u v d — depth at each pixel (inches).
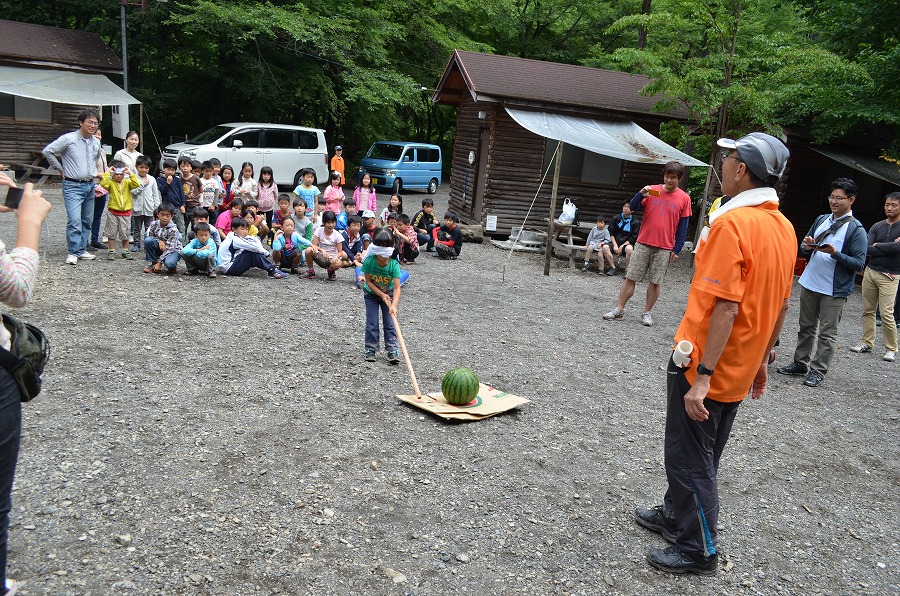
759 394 143.4
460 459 170.9
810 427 222.8
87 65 692.1
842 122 543.5
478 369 244.2
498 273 458.0
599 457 181.0
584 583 126.5
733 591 129.2
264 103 936.3
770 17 767.1
